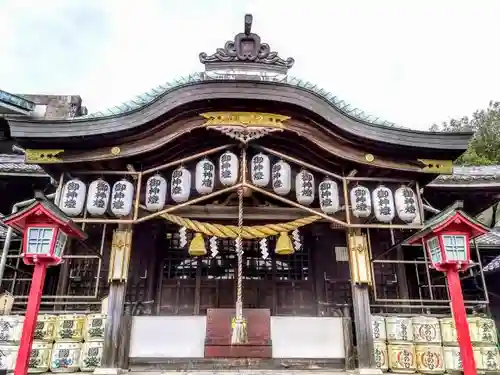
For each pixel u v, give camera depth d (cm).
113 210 801
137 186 831
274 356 799
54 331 816
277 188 817
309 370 800
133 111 792
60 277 1030
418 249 1150
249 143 836
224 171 808
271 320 826
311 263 1095
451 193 1138
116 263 800
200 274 1069
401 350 852
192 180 881
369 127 827
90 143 801
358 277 826
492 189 1112
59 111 1678
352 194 847
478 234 706
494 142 3338
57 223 667
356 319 807
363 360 776
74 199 805
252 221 970
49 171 848
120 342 772
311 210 825
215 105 809
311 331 826
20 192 1141
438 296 1112
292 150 889
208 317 817
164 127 810
